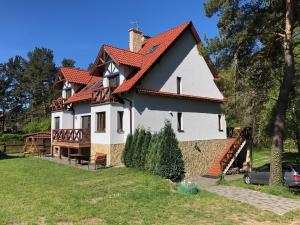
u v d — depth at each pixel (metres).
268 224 10.40
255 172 20.94
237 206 12.38
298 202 13.48
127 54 24.31
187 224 10.05
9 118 69.44
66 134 25.88
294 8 17.84
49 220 9.84
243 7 18.42
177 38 25.50
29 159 26.19
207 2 18.62
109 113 22.53
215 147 28.36
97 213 10.75
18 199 12.28
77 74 31.31
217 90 29.23
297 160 32.97
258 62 19.89
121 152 22.72
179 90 26.00
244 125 23.19
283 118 17.02
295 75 21.86
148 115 23.27
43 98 69.88
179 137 25.38
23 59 76.50
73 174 18.47
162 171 17.97
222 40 18.28
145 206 11.86
